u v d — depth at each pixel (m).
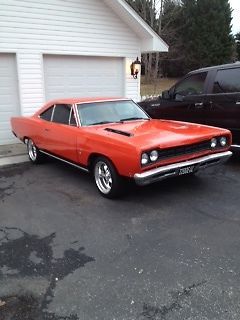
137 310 2.82
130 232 4.18
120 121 5.92
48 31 9.59
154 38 11.02
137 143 4.50
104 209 4.88
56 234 4.21
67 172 6.82
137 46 11.45
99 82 11.05
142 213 4.70
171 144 4.59
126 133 4.96
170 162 4.71
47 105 6.88
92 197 5.36
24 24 9.17
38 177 6.57
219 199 5.13
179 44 33.31
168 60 34.53
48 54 9.83
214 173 6.41
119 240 3.99
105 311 2.82
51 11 9.51
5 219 4.72
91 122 5.80
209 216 4.56
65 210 4.92
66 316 2.78
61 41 9.87
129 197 5.26
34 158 7.46
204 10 34.47
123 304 2.90
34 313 2.83
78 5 9.93
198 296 2.95
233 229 4.18
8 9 8.86
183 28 34.81
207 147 5.12
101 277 3.28
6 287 3.18
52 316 2.79
